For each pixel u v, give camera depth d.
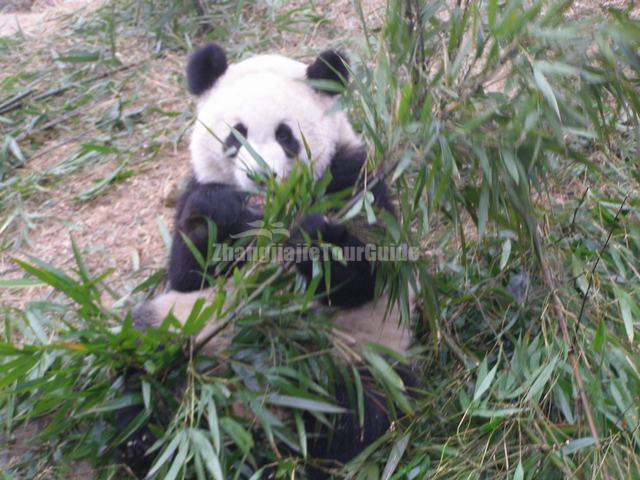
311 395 2.14
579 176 2.84
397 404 2.29
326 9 3.80
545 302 2.29
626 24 1.82
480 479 2.15
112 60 3.71
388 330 2.41
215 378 2.16
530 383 2.17
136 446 2.28
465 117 2.04
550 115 1.96
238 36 3.75
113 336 2.15
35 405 2.27
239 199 2.35
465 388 2.38
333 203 2.15
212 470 2.02
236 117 2.36
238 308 2.18
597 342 2.11
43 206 3.16
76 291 2.15
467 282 2.53
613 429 2.16
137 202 3.12
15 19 4.27
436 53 2.24
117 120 3.46
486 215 2.11
